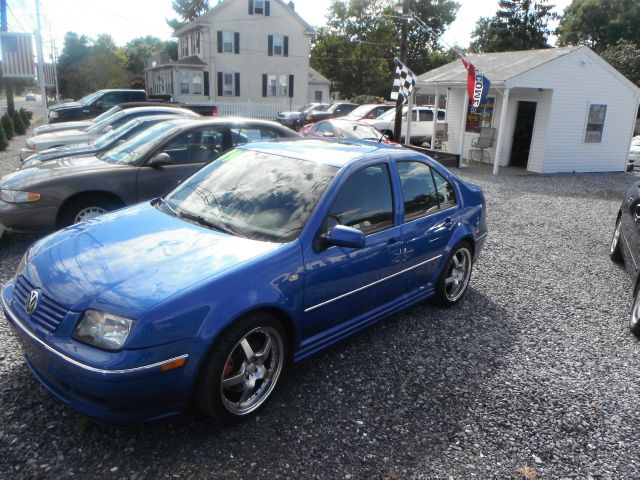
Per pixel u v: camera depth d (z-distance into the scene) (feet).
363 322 13.12
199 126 22.52
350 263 11.97
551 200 38.70
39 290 9.62
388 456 9.68
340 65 176.04
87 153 25.08
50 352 8.85
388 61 192.24
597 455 10.21
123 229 11.54
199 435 9.82
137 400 8.65
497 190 42.16
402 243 13.64
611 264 23.35
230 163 13.99
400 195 13.87
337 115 88.43
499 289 19.20
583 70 52.16
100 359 8.45
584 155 55.83
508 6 173.06
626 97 56.18
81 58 219.61
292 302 10.60
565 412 11.53
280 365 10.82
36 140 34.47
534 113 53.93
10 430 9.55
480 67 57.26
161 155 20.47
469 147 61.16
